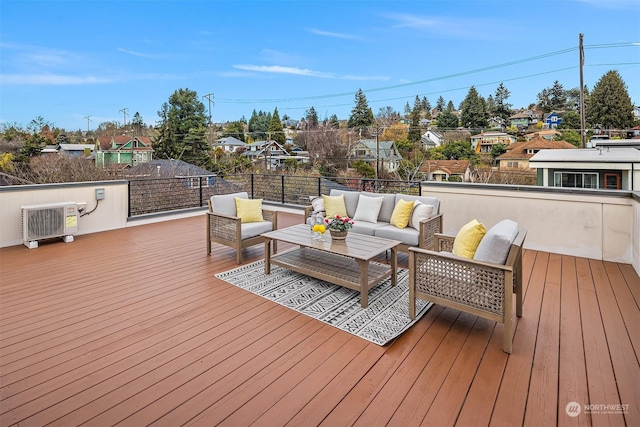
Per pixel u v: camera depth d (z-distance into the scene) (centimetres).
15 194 489
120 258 432
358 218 466
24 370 201
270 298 307
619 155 973
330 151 2314
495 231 237
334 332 247
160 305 294
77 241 518
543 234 451
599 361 209
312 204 518
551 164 1015
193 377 195
